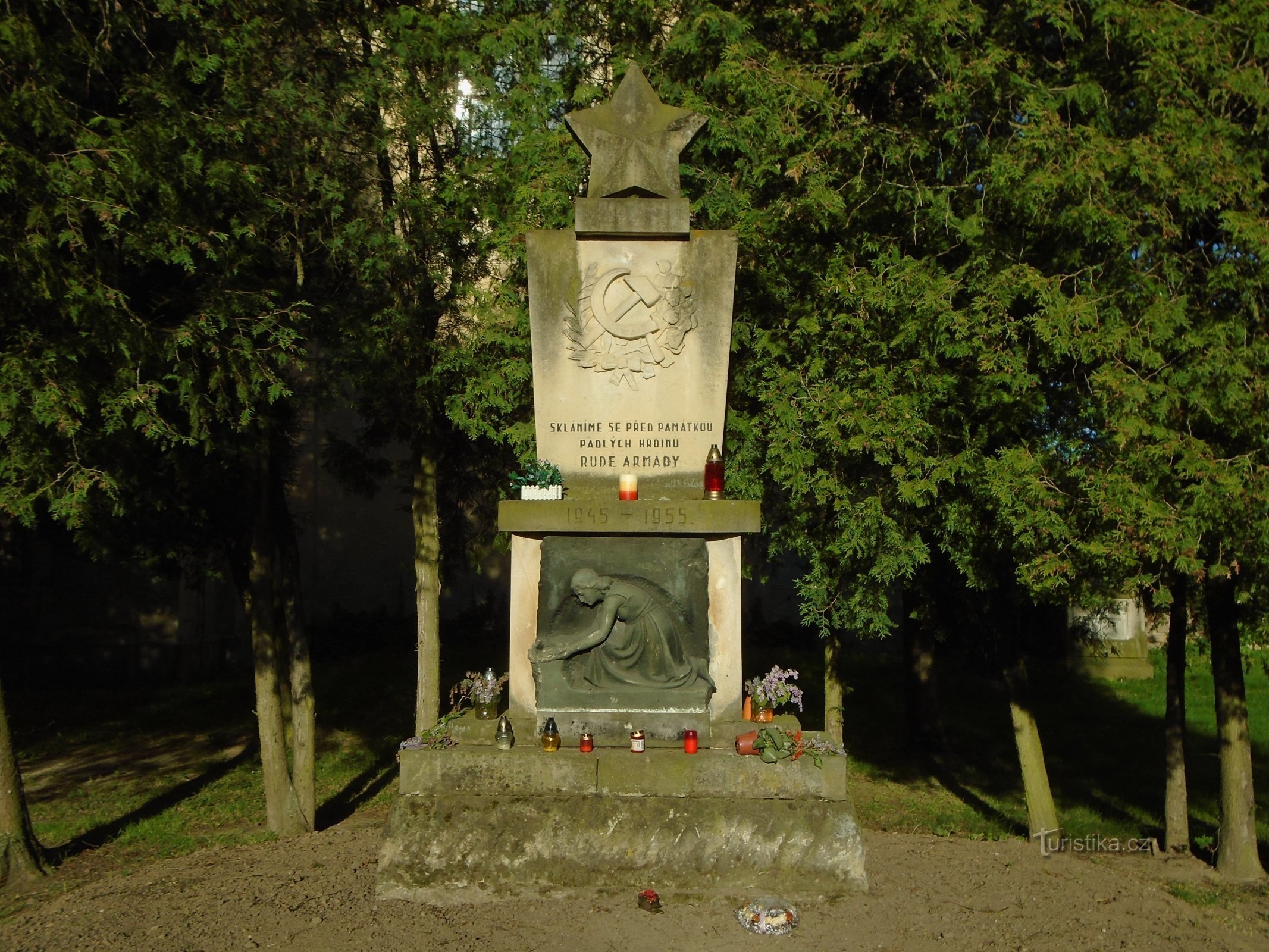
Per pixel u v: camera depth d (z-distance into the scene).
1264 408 8.26
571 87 11.85
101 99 10.14
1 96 8.69
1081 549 8.53
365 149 11.73
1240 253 8.58
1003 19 9.84
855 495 10.35
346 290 12.14
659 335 8.38
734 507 8.05
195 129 9.72
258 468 12.09
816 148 10.05
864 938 6.86
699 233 8.36
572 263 8.36
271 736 11.91
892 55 9.56
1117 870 10.24
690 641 8.05
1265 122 8.65
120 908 7.71
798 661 22.69
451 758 7.63
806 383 10.22
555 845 7.38
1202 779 14.95
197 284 10.55
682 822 7.42
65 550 21.55
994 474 9.11
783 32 10.98
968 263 9.58
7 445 9.13
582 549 8.10
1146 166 8.52
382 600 23.72
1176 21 8.72
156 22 10.37
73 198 8.65
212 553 17.95
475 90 11.80
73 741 17.33
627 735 7.95
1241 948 7.59
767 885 7.37
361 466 15.17
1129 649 22.02
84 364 9.13
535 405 8.41
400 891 7.32
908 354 9.85
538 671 8.01
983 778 14.87
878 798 13.76
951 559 10.59
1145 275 8.73
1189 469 8.05
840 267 10.19
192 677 22.17
